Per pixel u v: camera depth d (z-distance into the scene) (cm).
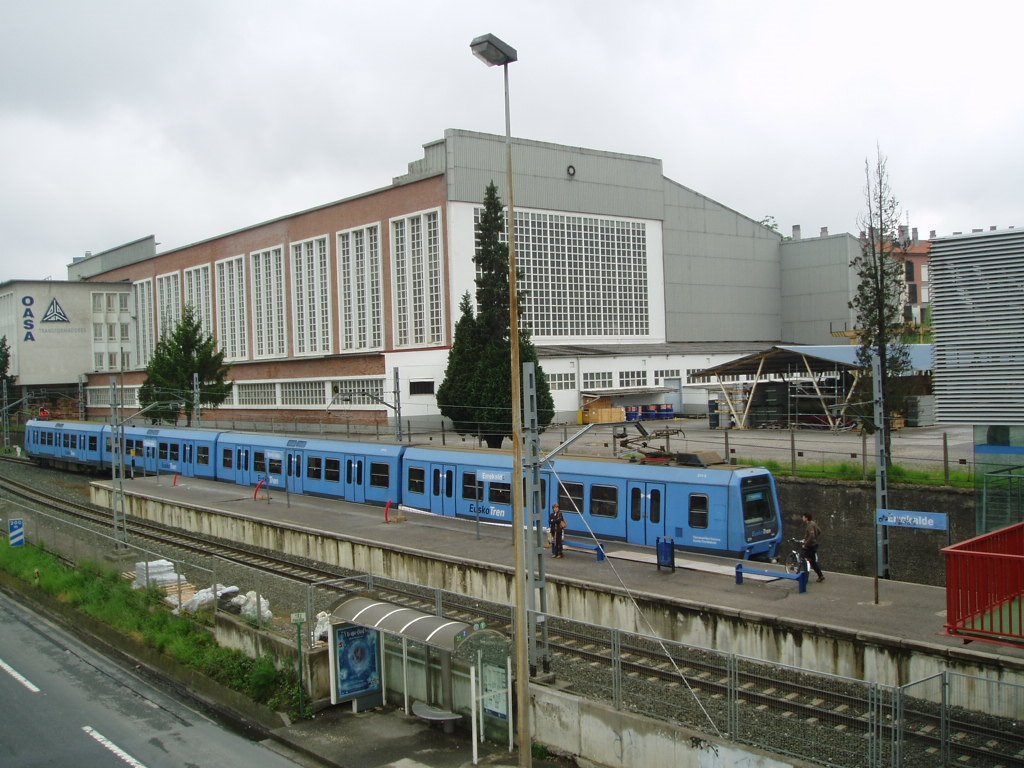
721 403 6050
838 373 5391
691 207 7894
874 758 1271
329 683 1766
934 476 2955
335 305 7438
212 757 1566
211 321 9031
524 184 6769
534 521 1803
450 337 6400
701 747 1334
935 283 1867
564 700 1530
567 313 7044
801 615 1942
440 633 1570
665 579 2333
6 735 1666
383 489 3731
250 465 4594
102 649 2231
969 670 1598
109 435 5781
